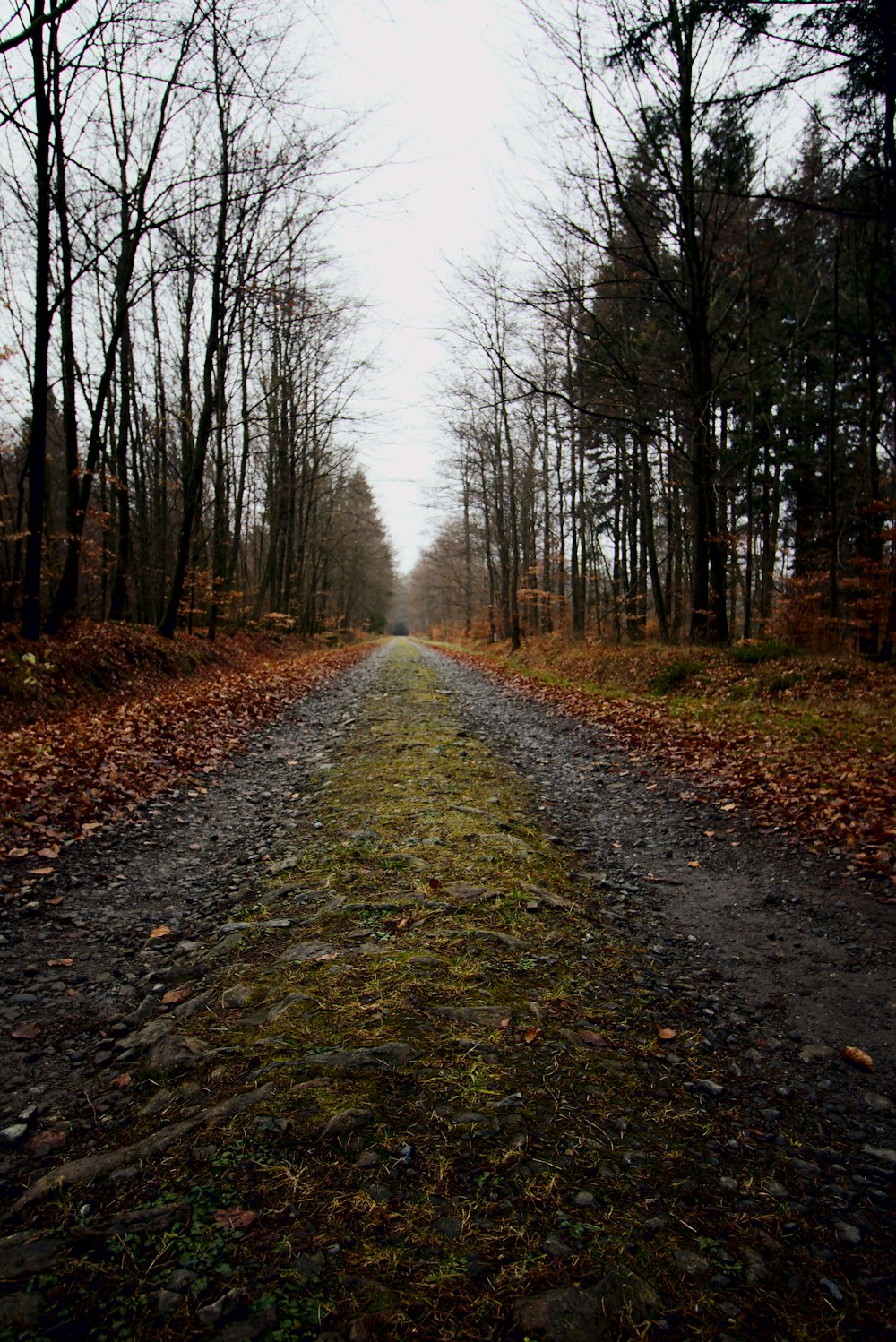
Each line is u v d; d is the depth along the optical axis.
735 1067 3.07
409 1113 2.50
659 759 9.21
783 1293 1.92
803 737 9.07
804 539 22.47
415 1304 1.78
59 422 20.98
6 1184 2.31
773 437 21.66
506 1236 2.01
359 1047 2.87
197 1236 2.00
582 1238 2.02
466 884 4.66
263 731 11.72
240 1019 3.22
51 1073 2.96
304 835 6.00
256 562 35.47
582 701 14.41
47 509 18.50
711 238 15.24
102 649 14.09
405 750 9.08
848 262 16.59
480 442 31.78
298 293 15.54
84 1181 2.25
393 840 5.55
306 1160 2.27
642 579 23.77
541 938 4.05
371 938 3.93
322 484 37.66
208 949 4.04
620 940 4.25
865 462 18.95
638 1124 2.58
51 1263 1.93
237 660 21.92
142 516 22.94
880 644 15.30
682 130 13.95
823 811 6.42
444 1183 2.19
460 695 16.72
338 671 24.92
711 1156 2.47
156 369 22.50
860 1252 2.09
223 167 15.21
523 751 10.08
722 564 16.34
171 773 8.26
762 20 9.30
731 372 19.48
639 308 19.20
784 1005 3.62
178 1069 2.88
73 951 4.12
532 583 34.31
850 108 9.49
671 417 17.31
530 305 15.07
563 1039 3.04
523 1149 2.35
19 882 5.01
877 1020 3.48
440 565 58.41
